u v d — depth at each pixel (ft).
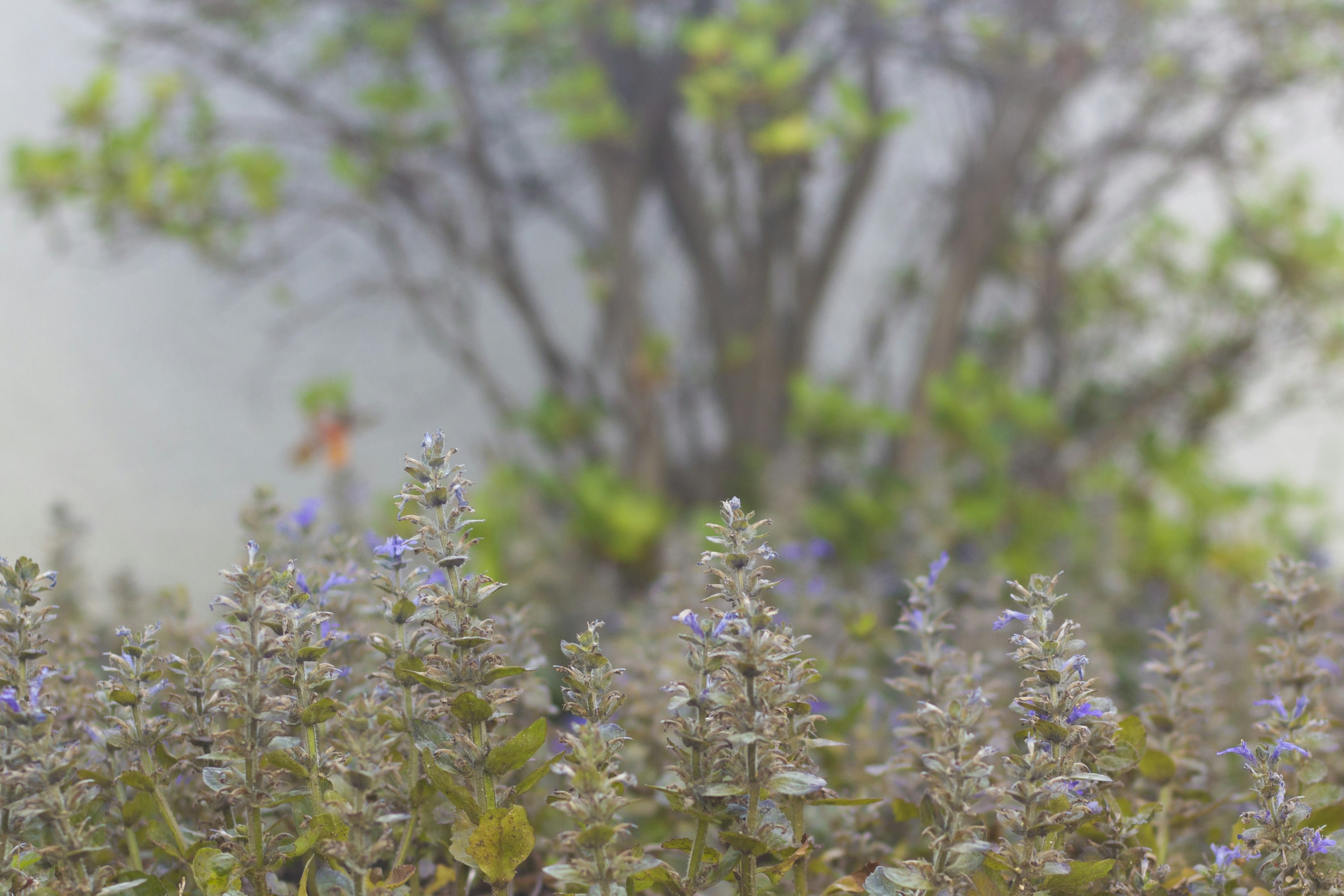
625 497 14.33
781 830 3.73
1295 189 16.89
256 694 3.77
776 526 12.84
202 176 14.60
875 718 6.31
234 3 15.15
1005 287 19.39
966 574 12.22
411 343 19.98
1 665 3.75
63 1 18.11
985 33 15.10
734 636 3.58
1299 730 4.41
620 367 16.14
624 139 15.03
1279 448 22.59
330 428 14.98
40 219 14.52
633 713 5.64
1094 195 17.53
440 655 3.83
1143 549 14.38
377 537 6.31
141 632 4.04
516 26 14.46
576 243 20.40
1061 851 3.78
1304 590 4.99
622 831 3.43
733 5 15.52
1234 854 3.89
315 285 19.67
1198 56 15.79
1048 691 3.75
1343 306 16.75
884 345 19.01
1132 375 18.47
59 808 3.65
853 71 16.71
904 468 15.89
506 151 18.11
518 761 3.76
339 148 15.80
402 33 15.23
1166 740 4.86
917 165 19.51
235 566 3.81
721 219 17.30
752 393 16.67
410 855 4.30
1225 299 17.70
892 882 3.75
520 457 16.90
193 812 4.63
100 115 14.02
